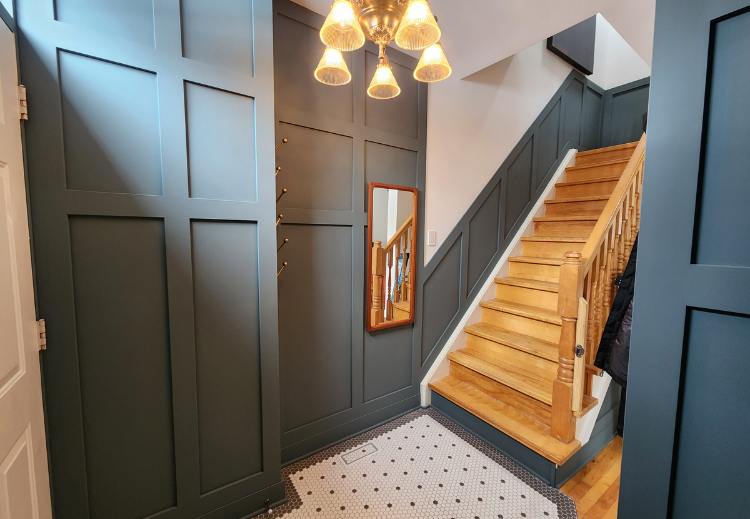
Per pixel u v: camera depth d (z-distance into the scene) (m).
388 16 1.00
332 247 1.89
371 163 2.00
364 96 1.93
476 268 2.69
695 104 0.59
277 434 1.51
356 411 2.06
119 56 1.09
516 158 2.96
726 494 0.58
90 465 1.13
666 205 0.63
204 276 1.29
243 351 1.40
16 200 0.91
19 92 0.94
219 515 1.38
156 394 1.23
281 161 1.65
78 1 1.03
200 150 1.25
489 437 1.97
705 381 0.60
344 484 1.66
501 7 1.58
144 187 1.16
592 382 1.92
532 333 2.34
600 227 1.88
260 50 1.34
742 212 0.55
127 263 1.15
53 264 1.03
